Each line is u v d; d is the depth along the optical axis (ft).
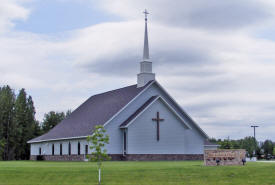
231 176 104.37
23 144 296.51
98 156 98.12
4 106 280.92
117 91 204.64
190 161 164.35
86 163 143.54
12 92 292.81
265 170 112.27
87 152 173.99
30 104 308.60
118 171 107.24
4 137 281.33
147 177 101.14
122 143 172.24
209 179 100.53
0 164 138.92
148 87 183.01
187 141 188.85
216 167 116.98
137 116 170.50
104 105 198.18
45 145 223.51
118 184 94.32
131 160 168.04
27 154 300.61
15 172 104.12
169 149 177.88
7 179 97.14
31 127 302.25
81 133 181.16
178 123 181.78
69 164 136.46
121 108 173.58
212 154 127.13
